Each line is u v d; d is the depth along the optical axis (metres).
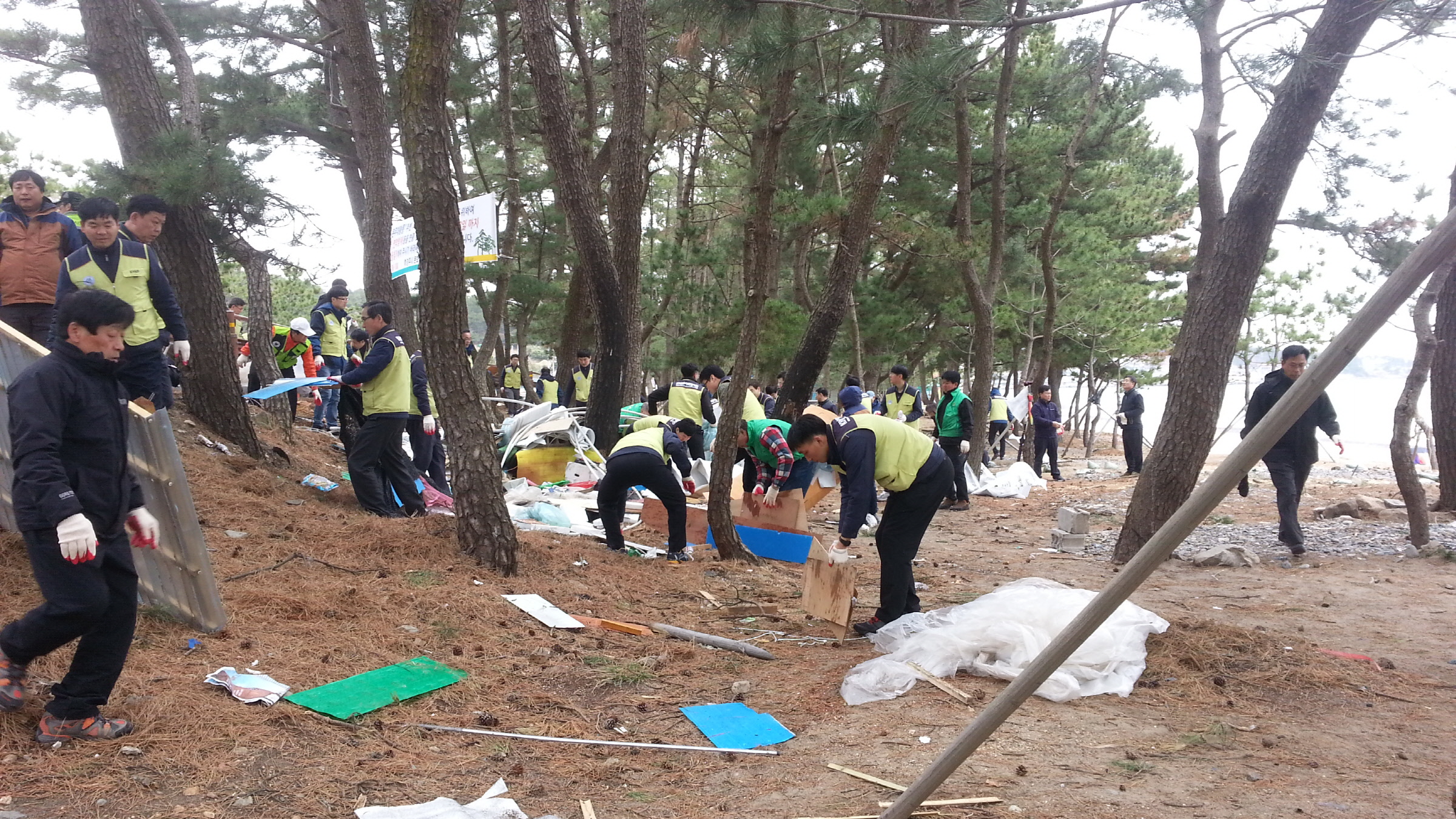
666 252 21.22
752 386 16.00
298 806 3.18
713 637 5.46
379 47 17.00
